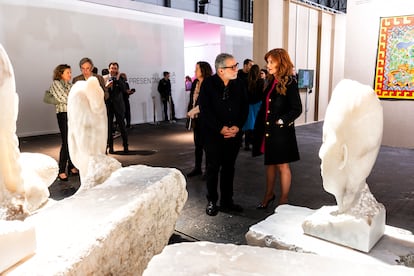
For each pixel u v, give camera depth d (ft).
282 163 10.36
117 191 7.28
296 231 7.25
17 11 25.14
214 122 10.39
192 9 40.32
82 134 8.45
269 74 10.68
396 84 21.12
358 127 6.20
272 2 26.73
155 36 34.58
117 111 19.52
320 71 33.88
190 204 12.05
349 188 6.64
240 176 15.28
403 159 18.33
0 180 6.45
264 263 4.50
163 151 20.56
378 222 6.57
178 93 38.04
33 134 27.12
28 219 6.19
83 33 29.04
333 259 4.64
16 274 4.64
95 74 16.60
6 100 6.20
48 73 27.40
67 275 4.76
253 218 10.82
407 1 20.02
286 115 9.87
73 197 7.07
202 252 4.76
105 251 5.65
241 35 42.32
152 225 7.25
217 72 10.59
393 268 4.43
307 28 31.37
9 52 25.13
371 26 21.49
